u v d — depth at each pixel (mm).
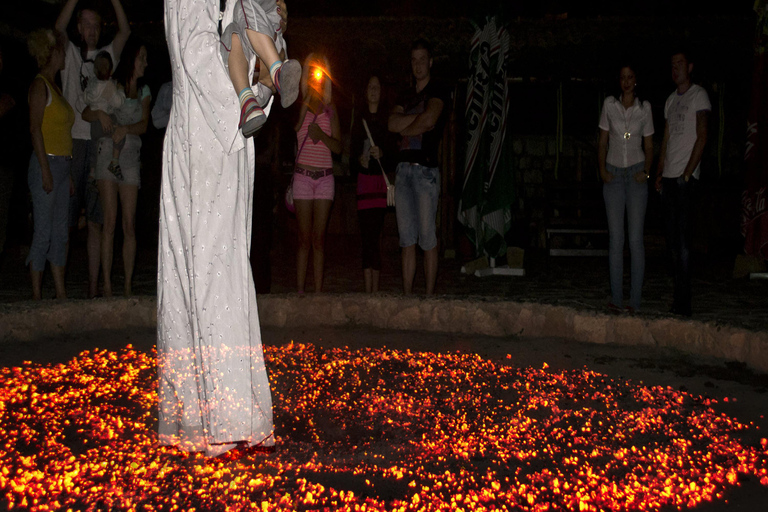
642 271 6344
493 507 2203
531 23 12195
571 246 14992
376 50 11812
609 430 3008
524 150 16156
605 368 4188
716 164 15758
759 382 3869
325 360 4309
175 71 2756
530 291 8602
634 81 6199
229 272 2691
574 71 12570
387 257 13133
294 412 3248
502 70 9758
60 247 6090
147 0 11922
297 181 6406
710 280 9906
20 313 4816
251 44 2693
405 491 2354
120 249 12711
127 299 5305
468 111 10008
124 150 6141
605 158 6387
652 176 14258
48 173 5863
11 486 2338
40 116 5789
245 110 2590
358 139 6871
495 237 10109
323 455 2689
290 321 5473
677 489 2350
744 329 4332
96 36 6508
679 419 3176
